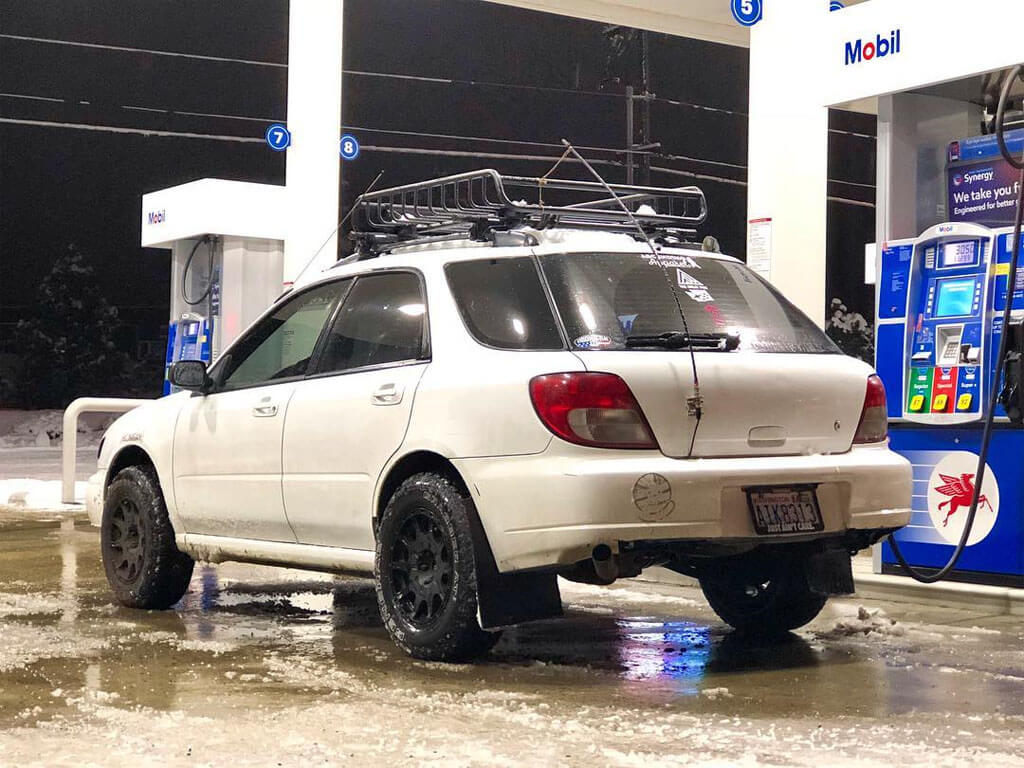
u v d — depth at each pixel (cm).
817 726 441
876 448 566
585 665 545
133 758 403
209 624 654
